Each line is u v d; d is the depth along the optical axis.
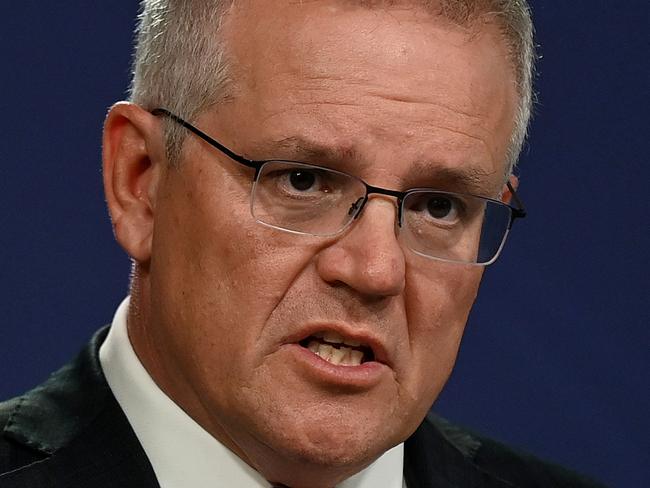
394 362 4.42
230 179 4.35
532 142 7.17
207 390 4.47
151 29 4.69
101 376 4.89
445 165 4.32
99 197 6.78
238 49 4.36
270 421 4.35
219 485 4.68
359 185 4.25
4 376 6.63
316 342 4.40
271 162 4.27
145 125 4.62
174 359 4.60
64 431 4.74
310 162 4.26
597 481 5.86
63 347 6.71
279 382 4.34
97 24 6.73
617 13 7.15
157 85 4.61
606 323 7.21
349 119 4.22
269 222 4.30
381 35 4.27
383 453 4.53
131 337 4.87
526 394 7.21
